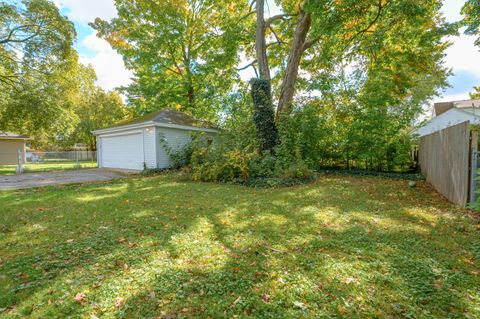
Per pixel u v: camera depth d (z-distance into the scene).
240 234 3.40
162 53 17.28
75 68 16.81
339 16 7.06
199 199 5.54
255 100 10.46
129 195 6.11
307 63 13.32
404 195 5.92
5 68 15.32
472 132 4.42
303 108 10.38
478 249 2.86
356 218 4.06
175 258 2.71
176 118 12.86
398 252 2.80
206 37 15.99
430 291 2.09
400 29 8.03
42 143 33.31
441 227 3.61
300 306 1.91
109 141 14.07
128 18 16.08
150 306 1.93
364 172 10.30
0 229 3.72
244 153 8.65
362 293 2.06
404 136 10.33
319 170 11.01
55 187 7.66
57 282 2.27
